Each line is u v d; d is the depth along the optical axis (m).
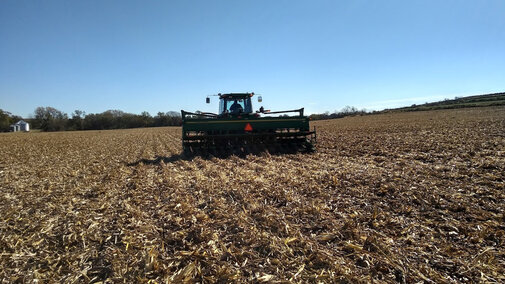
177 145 21.66
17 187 8.59
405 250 4.10
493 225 4.69
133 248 4.43
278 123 13.23
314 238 4.51
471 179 7.22
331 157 11.73
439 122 30.31
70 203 6.75
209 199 6.51
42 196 7.50
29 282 3.68
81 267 4.02
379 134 21.25
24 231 5.20
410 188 6.56
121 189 7.98
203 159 12.35
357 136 20.36
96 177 9.78
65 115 97.81
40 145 25.34
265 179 7.98
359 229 4.70
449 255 3.93
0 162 14.75
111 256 4.20
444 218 5.04
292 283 3.43
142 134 42.69
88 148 21.83
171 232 4.92
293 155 12.37
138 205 6.45
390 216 5.21
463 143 13.66
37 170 11.83
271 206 5.82
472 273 3.54
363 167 9.12
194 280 3.63
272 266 3.83
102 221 5.54
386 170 8.52
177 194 7.07
